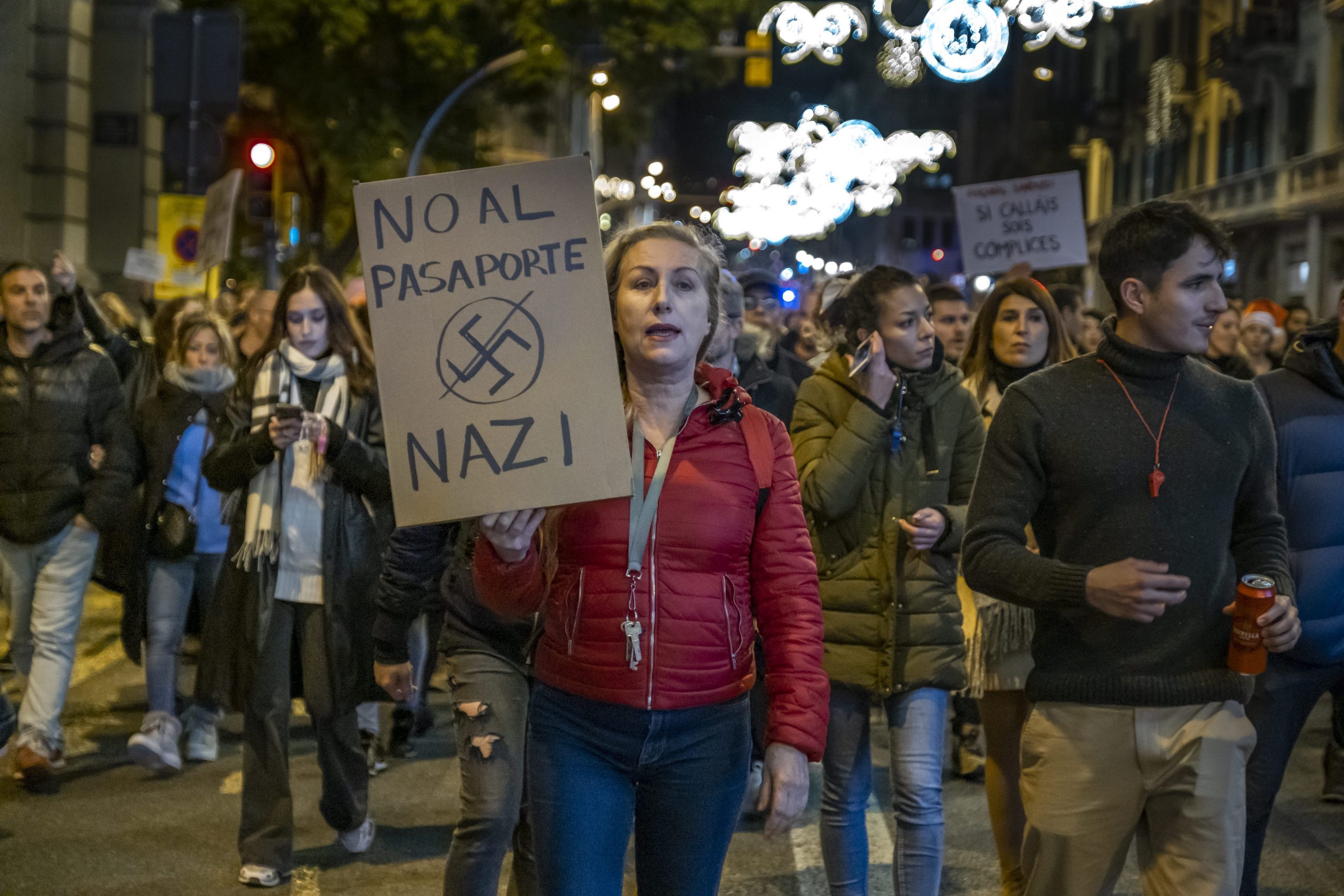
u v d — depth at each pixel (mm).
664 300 2936
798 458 4359
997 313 5242
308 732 7332
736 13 23469
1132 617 3043
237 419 5020
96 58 20719
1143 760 3188
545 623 2986
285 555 4887
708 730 2914
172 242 12227
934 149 16594
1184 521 3221
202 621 6828
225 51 10852
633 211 38469
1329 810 5949
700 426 2965
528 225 2836
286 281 5082
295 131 25359
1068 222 10766
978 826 5773
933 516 4105
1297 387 4348
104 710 7633
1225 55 34031
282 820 4965
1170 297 3230
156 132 21391
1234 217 34250
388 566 3926
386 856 5316
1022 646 4453
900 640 4133
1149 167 41938
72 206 20203
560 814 2906
